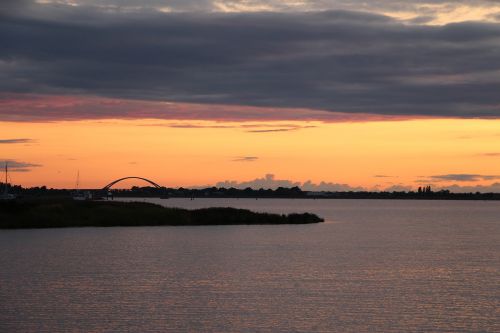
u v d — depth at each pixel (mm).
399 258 67750
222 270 57094
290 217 134750
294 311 40031
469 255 71688
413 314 39531
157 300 43156
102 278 52094
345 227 124062
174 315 38844
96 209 117812
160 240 86688
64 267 58469
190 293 45688
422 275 55000
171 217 119000
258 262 63062
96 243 81562
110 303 42062
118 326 36219
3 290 46375
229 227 114500
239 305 41688
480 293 46438
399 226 133500
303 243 84375
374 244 84875
